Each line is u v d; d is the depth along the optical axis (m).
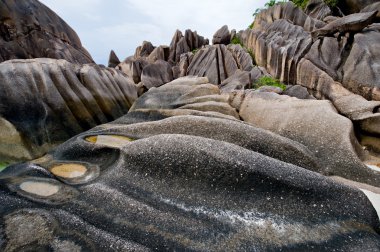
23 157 11.31
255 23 37.38
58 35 23.55
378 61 14.81
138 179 6.56
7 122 11.45
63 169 7.64
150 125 10.10
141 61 36.84
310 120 10.80
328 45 17.75
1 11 19.27
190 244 4.75
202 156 6.39
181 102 15.49
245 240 4.86
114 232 4.97
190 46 43.47
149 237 4.88
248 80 23.53
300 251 4.65
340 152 9.08
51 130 12.93
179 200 5.87
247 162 6.09
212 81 31.31
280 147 8.30
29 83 13.12
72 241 4.59
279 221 5.28
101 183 6.52
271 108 12.79
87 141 8.98
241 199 5.75
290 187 5.75
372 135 11.53
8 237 4.68
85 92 15.95
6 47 18.88
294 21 29.78
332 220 5.36
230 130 8.69
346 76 15.61
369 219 5.48
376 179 8.10
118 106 19.02
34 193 6.12
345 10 29.64
